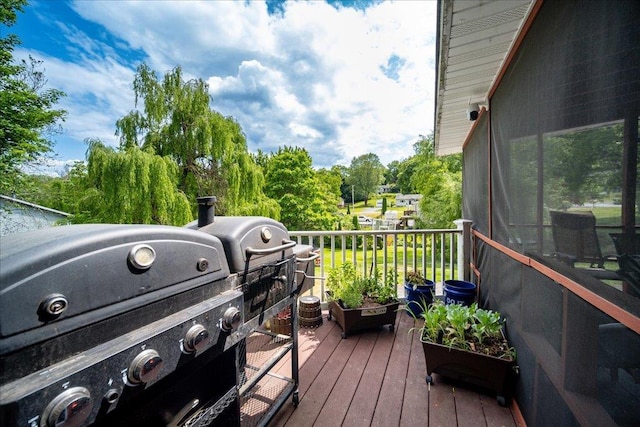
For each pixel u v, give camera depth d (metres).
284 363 2.24
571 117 1.11
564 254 1.15
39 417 0.57
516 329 1.77
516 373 1.71
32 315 0.60
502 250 2.06
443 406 1.77
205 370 1.09
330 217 18.42
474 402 1.80
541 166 1.39
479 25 1.72
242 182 9.07
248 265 1.28
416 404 1.79
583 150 1.03
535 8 1.45
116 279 0.76
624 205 0.83
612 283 0.87
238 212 8.71
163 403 0.91
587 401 0.99
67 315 0.65
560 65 1.19
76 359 0.66
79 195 7.67
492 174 2.44
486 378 1.80
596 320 0.95
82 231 0.75
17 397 0.54
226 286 1.16
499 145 2.20
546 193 1.33
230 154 8.73
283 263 1.54
